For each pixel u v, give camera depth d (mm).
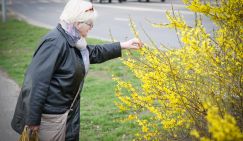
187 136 3592
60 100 3141
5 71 8758
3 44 12461
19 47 11836
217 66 3219
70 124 3271
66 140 3271
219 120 2277
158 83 3246
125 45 3682
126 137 4785
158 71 3254
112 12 18578
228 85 3289
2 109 6098
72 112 3270
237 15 3182
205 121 3271
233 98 3344
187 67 3240
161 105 3781
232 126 2252
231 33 3262
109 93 6715
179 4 20062
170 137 3672
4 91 7117
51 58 3039
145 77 3275
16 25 16953
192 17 13703
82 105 6184
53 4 28078
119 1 23578
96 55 3586
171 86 3369
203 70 3309
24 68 8961
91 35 12844
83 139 4840
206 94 3221
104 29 13977
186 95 3264
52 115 3145
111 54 3648
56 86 3115
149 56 3408
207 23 8633
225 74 3256
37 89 2996
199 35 3252
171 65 3354
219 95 3229
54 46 3061
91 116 5609
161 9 18391
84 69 3256
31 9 24953
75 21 3090
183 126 3523
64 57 3098
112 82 7367
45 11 23188
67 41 3107
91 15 3111
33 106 2990
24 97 3029
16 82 7773
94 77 7887
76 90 3227
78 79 3186
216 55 3250
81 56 3240
